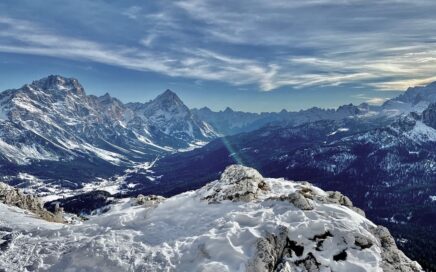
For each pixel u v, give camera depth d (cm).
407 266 2945
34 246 3281
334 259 2825
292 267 2778
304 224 3042
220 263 2697
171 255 2898
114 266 2811
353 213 3419
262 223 3130
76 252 3014
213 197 3944
